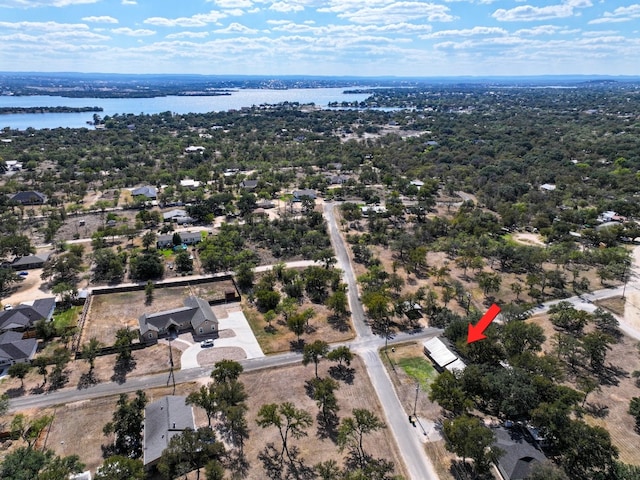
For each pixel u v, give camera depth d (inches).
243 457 2635.3
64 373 3398.1
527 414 2928.2
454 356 3545.8
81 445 2699.3
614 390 3344.0
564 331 4163.4
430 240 6633.9
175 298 4677.7
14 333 3742.6
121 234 6245.1
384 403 3161.9
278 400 3152.1
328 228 7086.6
